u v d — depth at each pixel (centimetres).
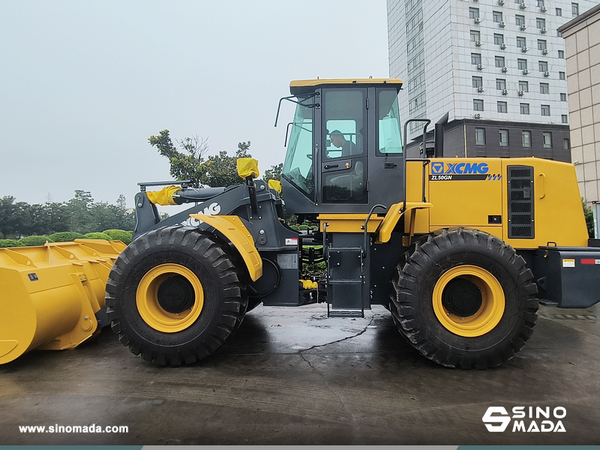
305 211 397
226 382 299
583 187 1534
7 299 313
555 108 3319
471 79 3125
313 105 394
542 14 3284
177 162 1060
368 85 390
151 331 325
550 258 358
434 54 3312
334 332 440
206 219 350
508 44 3206
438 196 383
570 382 299
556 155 3047
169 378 306
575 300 343
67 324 356
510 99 3203
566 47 1588
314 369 326
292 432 227
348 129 393
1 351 316
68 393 279
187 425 235
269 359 351
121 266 329
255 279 338
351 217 386
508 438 222
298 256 394
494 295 323
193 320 327
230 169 1068
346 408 257
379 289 404
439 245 326
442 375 313
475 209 382
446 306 339
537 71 3275
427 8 3384
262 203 393
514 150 2988
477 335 321
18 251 342
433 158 385
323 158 394
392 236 404
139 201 437
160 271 330
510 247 325
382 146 390
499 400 269
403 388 288
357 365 336
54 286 340
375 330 449
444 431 229
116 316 325
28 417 246
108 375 312
